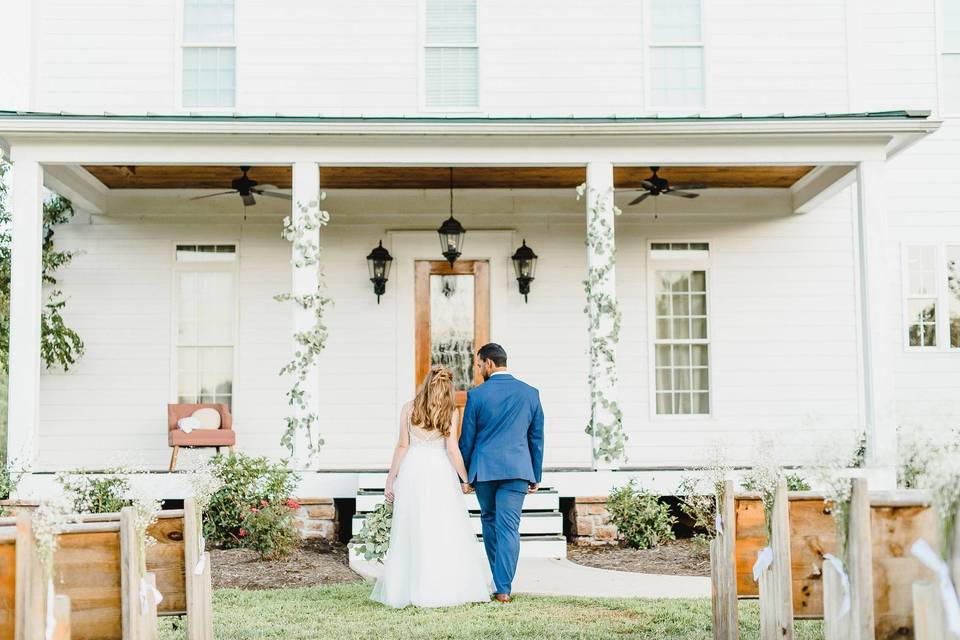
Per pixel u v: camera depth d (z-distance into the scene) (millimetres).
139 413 12070
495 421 6730
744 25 12562
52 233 12195
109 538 3912
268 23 12375
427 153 9891
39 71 12195
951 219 12359
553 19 12500
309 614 6305
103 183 11828
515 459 6652
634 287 12453
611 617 6145
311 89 12328
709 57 12508
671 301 12508
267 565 8602
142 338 12164
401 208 12461
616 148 9938
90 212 12164
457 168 11211
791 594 4305
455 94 12414
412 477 6715
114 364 12109
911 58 12539
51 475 9352
